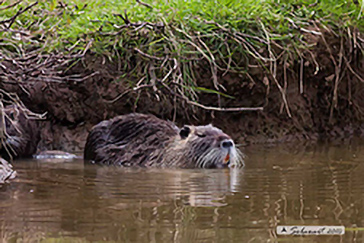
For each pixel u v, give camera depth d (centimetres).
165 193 750
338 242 534
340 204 683
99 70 1259
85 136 1274
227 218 613
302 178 863
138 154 1085
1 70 1091
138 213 634
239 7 1285
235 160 1012
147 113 1290
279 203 688
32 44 1187
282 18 1295
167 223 591
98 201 697
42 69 1054
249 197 723
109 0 1316
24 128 1140
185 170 980
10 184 819
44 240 533
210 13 1266
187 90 1263
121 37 1232
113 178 879
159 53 1234
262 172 929
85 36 1226
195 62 1259
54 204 681
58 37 1198
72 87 1259
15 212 640
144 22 1137
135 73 1264
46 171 951
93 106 1275
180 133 1089
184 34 1223
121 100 1279
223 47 1274
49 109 1254
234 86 1325
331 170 938
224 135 1048
